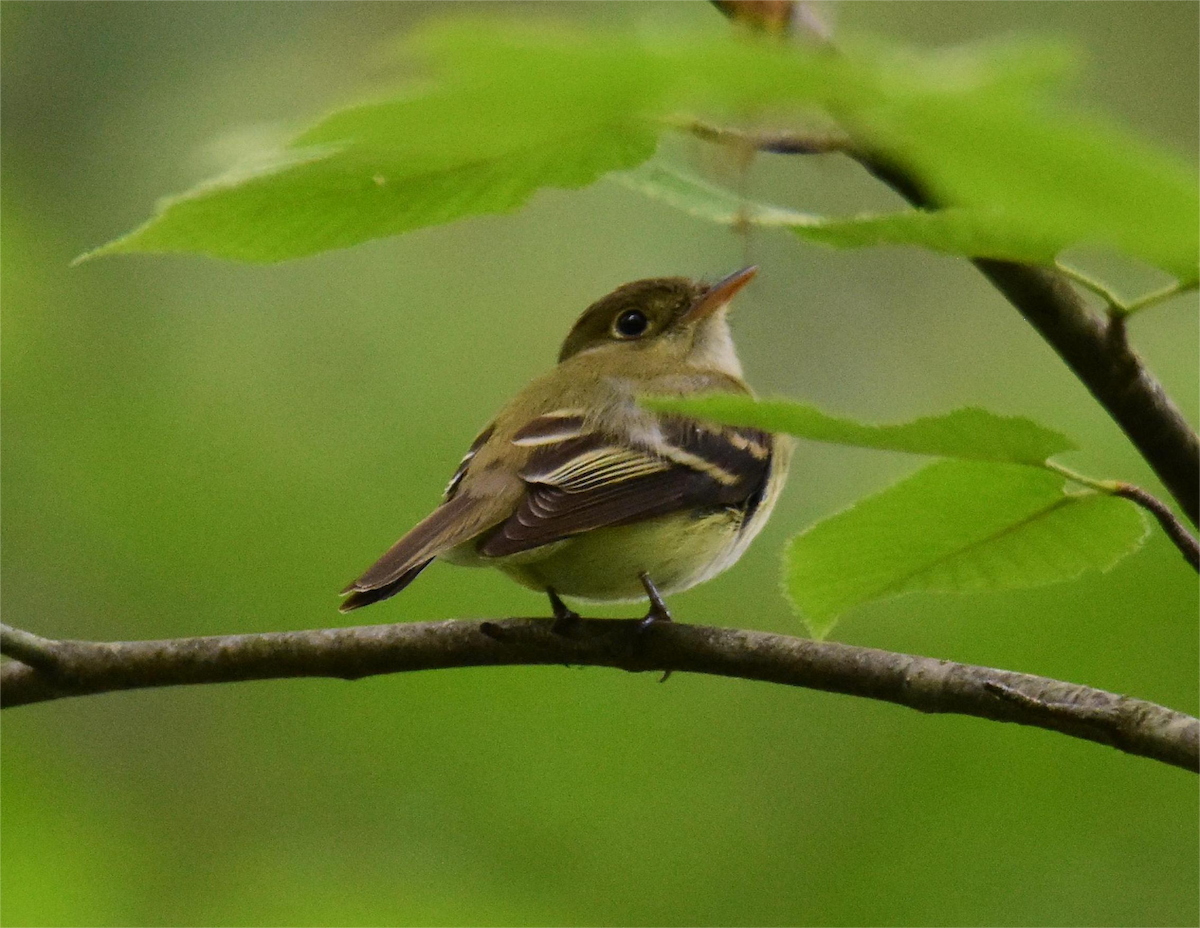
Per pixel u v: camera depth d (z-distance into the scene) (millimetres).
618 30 1655
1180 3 16000
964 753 11141
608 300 10547
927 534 4652
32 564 12695
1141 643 10828
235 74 15055
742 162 3611
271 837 11531
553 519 7656
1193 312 12477
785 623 12359
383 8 15195
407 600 12086
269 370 14125
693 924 10867
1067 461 11461
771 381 15156
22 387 13297
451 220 3340
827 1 2904
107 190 14641
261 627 12344
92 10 14938
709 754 11398
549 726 11578
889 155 1771
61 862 10383
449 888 10594
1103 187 1637
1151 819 10711
